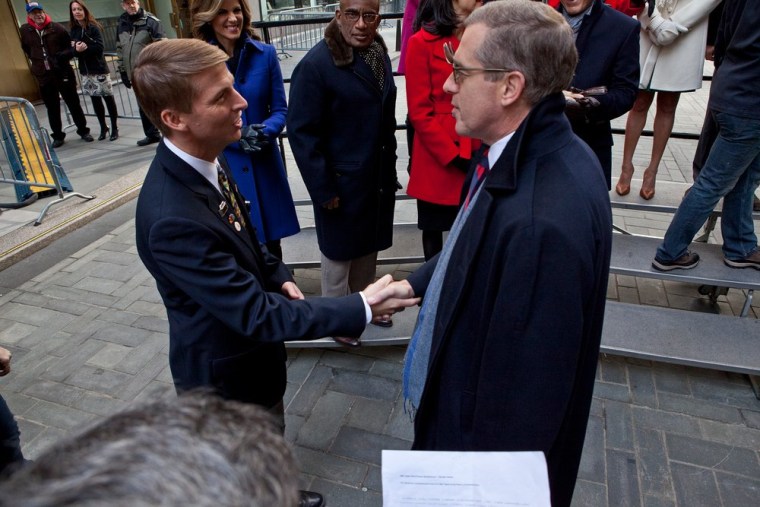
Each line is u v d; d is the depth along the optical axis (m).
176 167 1.39
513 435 1.17
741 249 2.91
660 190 3.58
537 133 1.10
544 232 1.03
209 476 0.45
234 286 1.39
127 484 0.42
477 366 1.21
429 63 2.51
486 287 1.14
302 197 3.72
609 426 2.49
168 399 0.55
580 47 2.65
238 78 2.75
